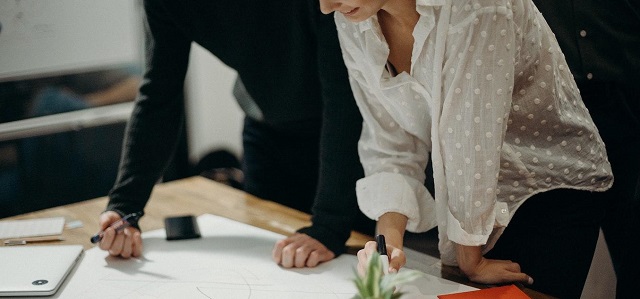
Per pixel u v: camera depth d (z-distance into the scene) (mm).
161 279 1397
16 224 1697
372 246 1291
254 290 1345
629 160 1676
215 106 3076
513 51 1211
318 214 1562
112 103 2680
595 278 2043
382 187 1446
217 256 1502
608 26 1720
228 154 3080
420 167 1487
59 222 1702
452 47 1227
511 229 1488
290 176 2145
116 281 1393
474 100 1231
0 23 2324
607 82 1729
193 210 1795
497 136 1248
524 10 1229
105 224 1573
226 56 1776
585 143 1427
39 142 2523
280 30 1726
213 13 1676
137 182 1646
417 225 1461
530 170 1407
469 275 1389
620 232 1704
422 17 1240
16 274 1391
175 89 1697
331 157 1556
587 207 1474
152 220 1732
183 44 1699
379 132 1475
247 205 1825
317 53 1611
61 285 1379
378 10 1266
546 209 1474
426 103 1369
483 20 1186
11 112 2428
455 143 1282
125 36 2652
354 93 1462
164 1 1606
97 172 2715
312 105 1876
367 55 1345
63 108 2551
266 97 1863
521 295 1286
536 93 1327
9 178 2482
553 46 1358
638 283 1635
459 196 1320
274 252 1473
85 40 2547
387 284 974
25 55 2408
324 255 1475
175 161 2986
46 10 2424
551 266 1438
